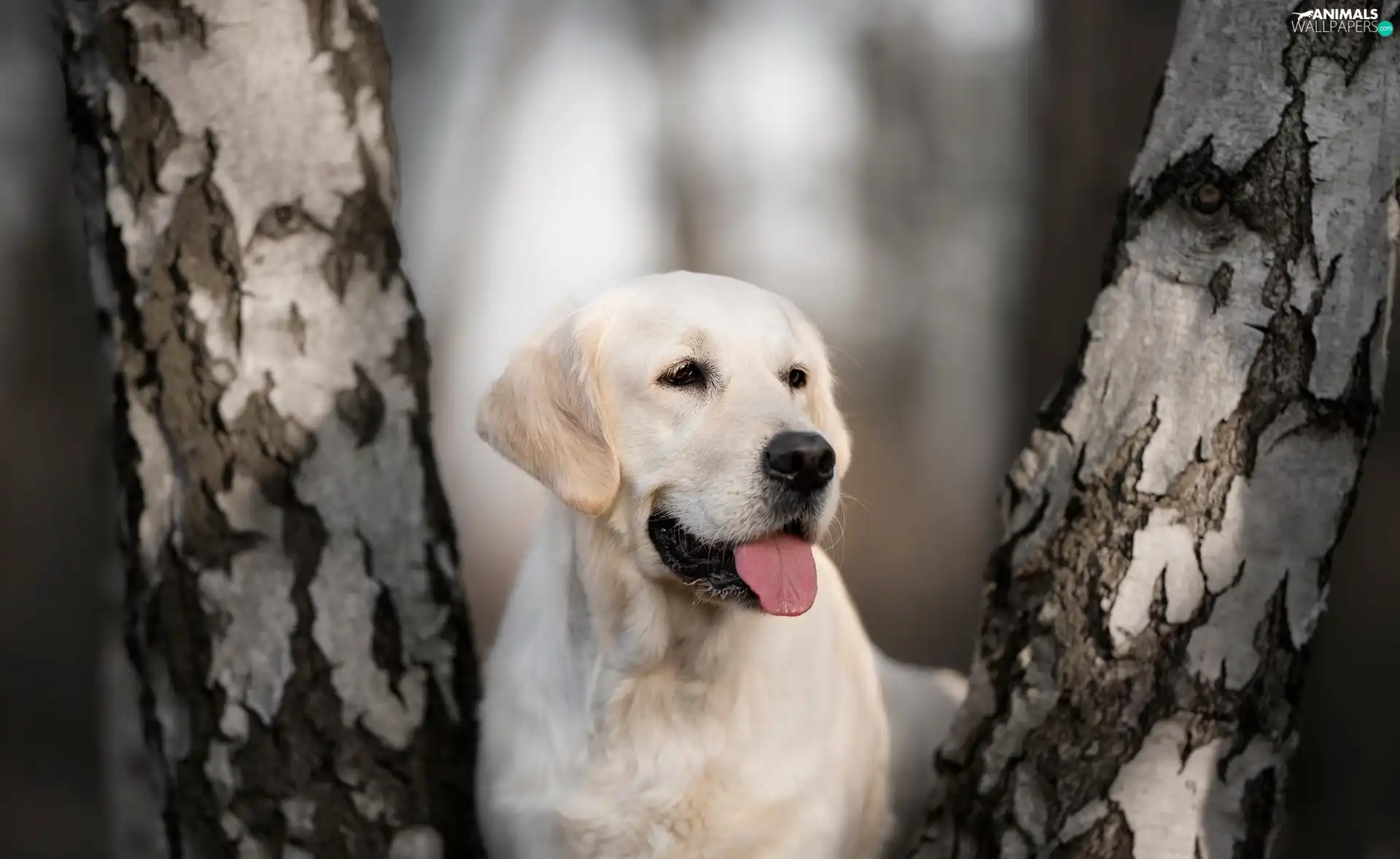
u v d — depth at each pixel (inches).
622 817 156.8
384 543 151.8
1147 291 142.7
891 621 476.7
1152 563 140.9
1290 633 139.9
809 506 152.9
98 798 347.3
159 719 149.9
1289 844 253.1
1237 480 139.2
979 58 625.0
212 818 148.3
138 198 147.3
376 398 152.0
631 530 156.8
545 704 160.1
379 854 150.6
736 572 151.3
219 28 146.9
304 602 149.1
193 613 148.2
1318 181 137.3
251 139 147.9
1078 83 350.0
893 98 638.5
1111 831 141.2
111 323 150.0
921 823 172.1
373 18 154.2
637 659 155.9
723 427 152.9
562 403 157.5
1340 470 138.5
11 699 368.2
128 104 146.9
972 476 590.9
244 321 148.0
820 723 161.9
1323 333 137.6
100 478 167.2
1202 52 141.9
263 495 148.6
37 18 407.8
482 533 531.5
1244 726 140.3
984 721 148.9
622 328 158.6
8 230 391.9
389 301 153.3
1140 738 140.9
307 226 149.6
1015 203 603.2
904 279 641.6
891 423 622.5
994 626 149.9
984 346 621.0
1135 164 145.6
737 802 156.9
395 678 152.1
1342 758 255.9
